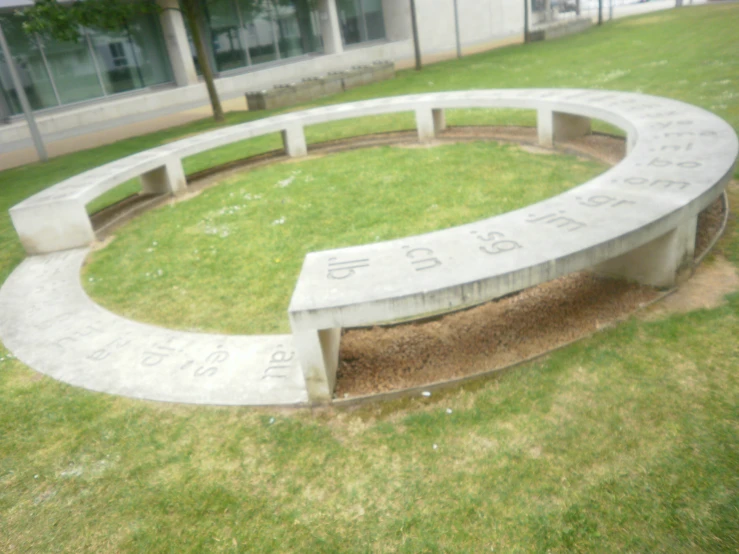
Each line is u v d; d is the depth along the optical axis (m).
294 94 19.02
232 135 11.18
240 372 4.50
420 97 11.78
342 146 12.25
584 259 4.14
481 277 3.90
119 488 3.47
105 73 21.06
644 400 3.59
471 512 3.00
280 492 3.30
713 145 5.95
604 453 3.23
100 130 19.20
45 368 4.96
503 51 24.73
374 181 9.13
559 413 3.60
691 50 16.05
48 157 15.67
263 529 3.07
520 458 3.29
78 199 7.98
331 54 26.38
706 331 4.14
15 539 3.20
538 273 4.02
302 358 3.87
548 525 2.85
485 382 4.01
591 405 3.62
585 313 4.64
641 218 4.43
